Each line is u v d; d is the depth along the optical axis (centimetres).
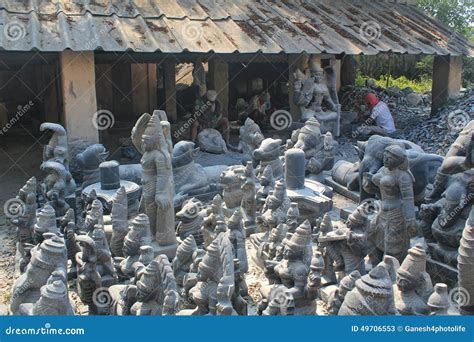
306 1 1780
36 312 483
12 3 1285
